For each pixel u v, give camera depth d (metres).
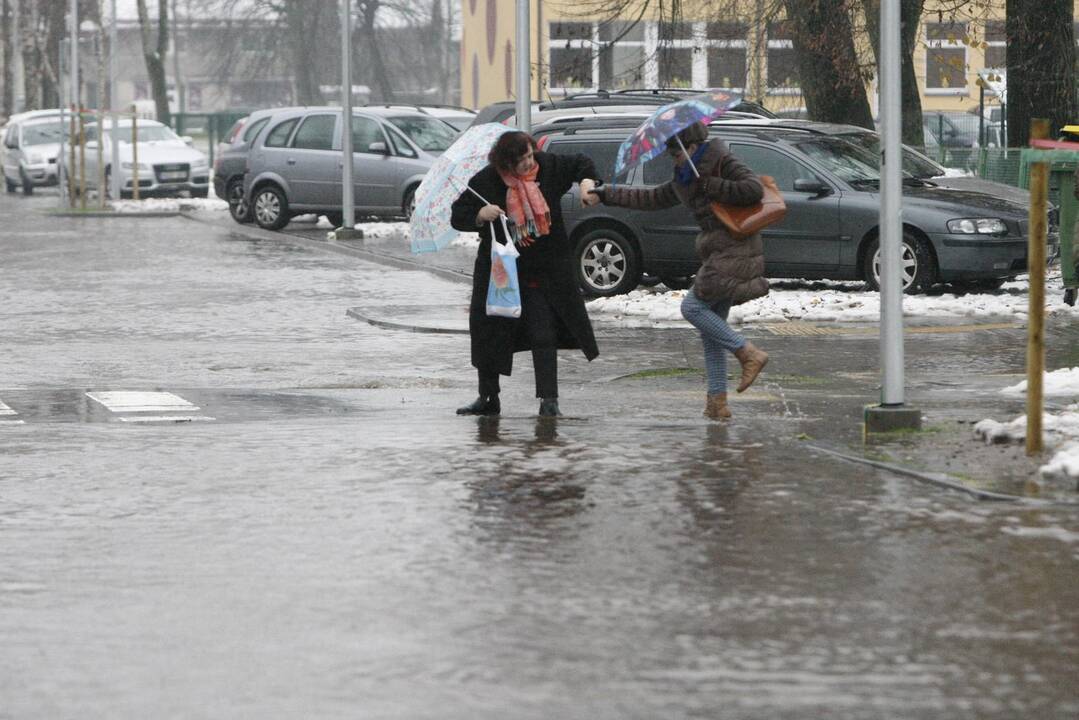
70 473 13.00
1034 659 8.00
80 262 39.94
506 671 7.87
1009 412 15.77
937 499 11.50
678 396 18.23
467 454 13.56
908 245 28.30
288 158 49.94
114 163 69.44
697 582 9.47
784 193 29.08
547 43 70.50
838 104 41.31
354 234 46.25
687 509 11.33
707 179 15.28
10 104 109.25
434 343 24.52
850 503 11.42
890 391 14.34
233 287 33.59
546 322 15.99
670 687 7.61
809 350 22.83
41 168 78.38
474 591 9.34
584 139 30.58
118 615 8.93
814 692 7.53
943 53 70.94
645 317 27.48
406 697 7.49
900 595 9.14
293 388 19.59
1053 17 38.19
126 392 18.94
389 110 50.00
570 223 29.78
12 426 15.90
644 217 29.44
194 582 9.62
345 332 26.08
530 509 11.40
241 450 13.98
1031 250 12.65
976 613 8.78
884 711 7.27
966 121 66.81
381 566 9.92
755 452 13.48
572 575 9.66
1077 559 9.82
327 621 8.77
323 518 11.24
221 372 21.53
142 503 11.84
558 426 15.19
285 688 7.64
